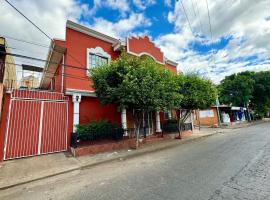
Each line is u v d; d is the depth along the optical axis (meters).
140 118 10.70
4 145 7.79
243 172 5.26
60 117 9.60
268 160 6.35
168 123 15.21
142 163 7.26
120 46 12.20
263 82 33.47
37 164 7.34
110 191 4.55
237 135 14.45
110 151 9.65
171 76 10.70
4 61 8.45
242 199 3.66
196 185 4.52
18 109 8.38
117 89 8.78
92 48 11.62
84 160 7.91
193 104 13.12
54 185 5.40
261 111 39.12
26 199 4.52
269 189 4.06
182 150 9.59
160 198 3.92
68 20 10.65
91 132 9.41
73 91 10.03
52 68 13.49
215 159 6.97
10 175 6.16
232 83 31.98
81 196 4.39
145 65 9.47
